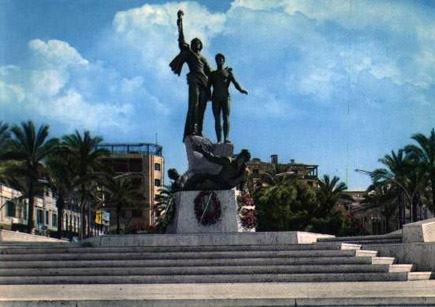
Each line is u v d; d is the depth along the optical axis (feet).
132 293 68.28
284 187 226.17
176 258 80.69
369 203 293.64
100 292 69.31
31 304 63.57
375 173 214.90
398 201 250.57
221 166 100.68
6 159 187.01
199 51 105.40
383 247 84.99
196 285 71.56
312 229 223.30
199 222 99.55
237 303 62.85
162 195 294.46
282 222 220.64
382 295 64.69
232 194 99.96
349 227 226.99
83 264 79.92
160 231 106.11
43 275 78.43
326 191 242.17
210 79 104.37
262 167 372.38
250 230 100.89
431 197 225.56
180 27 105.09
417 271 81.15
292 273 75.77
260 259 78.13
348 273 74.64
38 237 119.65
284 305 62.49
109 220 350.84
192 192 100.58
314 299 62.44
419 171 204.13
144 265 79.36
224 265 78.13
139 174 380.58
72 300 63.72
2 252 84.94
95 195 253.44
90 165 209.26
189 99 104.32
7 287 72.33
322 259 77.41
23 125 188.03
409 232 86.33
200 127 104.17
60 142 199.52
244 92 103.35
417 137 203.92
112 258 81.66
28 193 201.16
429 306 61.16
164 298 64.54
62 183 207.10
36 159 188.44
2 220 241.14
